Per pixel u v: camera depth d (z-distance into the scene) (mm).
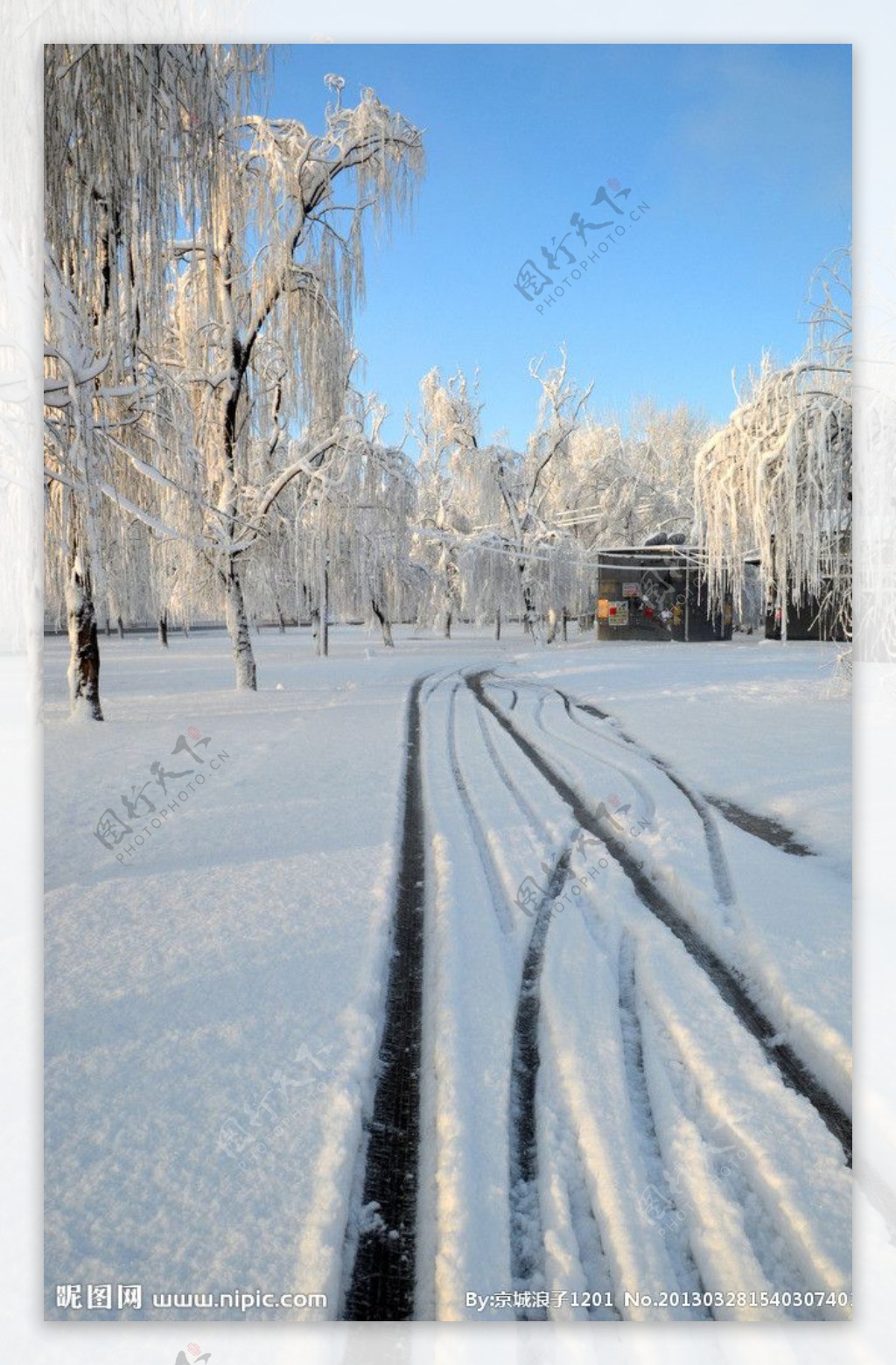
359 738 11938
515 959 4500
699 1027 3688
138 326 10102
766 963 4215
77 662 13789
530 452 39312
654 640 38531
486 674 23281
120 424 11125
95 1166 2822
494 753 10688
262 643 43656
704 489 15969
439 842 6566
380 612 36188
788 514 14664
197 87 9133
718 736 11312
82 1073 3379
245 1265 2414
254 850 6531
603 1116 3051
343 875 5852
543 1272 2395
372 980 4195
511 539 38062
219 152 10195
